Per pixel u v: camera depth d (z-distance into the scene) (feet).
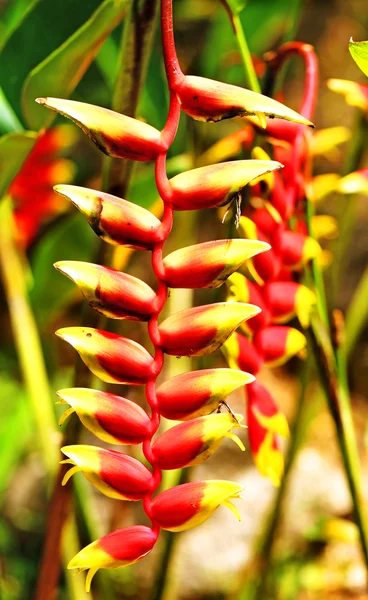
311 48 4.76
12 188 7.75
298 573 11.17
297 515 12.00
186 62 12.26
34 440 13.06
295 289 4.48
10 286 7.72
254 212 4.61
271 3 7.31
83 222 7.84
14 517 12.47
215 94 3.71
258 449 4.41
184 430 3.69
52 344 9.30
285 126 4.55
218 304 3.73
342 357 5.09
